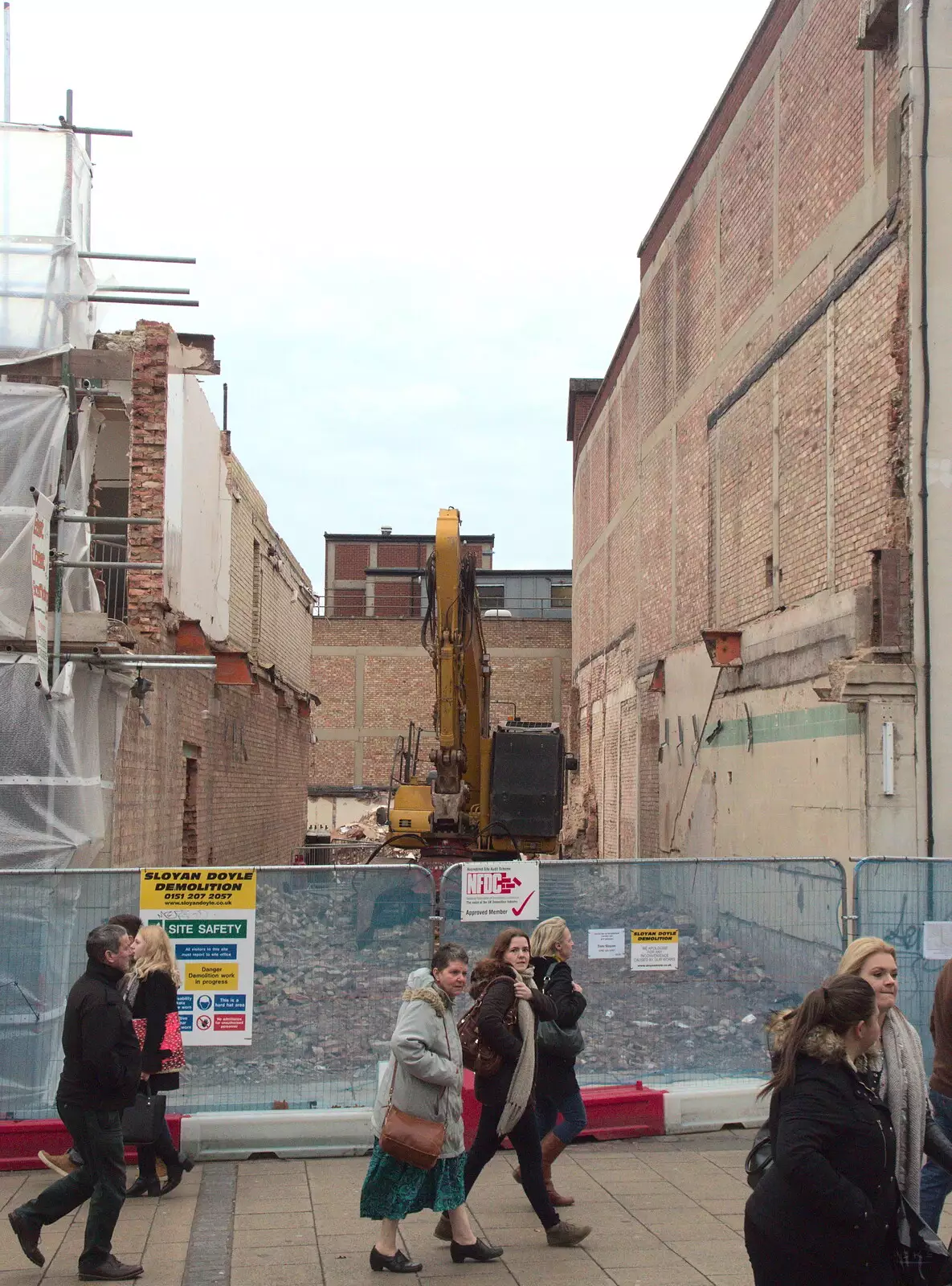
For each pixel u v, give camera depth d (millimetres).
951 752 12508
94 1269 6473
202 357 16719
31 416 11773
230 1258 6812
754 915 9797
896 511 12859
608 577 34656
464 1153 6934
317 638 52094
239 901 8969
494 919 9320
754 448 18219
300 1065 8961
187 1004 8875
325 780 51500
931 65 12766
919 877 9984
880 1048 4969
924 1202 6430
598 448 37156
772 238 17547
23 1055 8719
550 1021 7449
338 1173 8453
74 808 11156
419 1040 6418
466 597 18156
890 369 13070
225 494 20922
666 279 25297
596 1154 8852
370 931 9156
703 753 20969
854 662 12867
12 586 11250
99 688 12172
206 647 18031
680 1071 9539
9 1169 8453
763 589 17516
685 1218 7457
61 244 12328
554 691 51250
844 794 13570
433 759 17594
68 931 8812
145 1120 7617
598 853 36438
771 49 17688
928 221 12711
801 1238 4309
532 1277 6543
